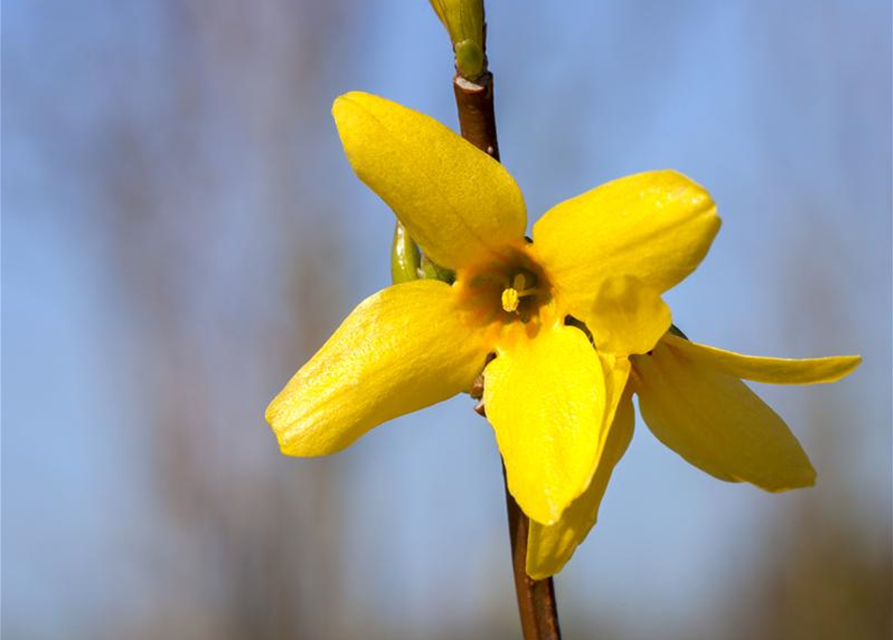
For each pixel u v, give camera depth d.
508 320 0.18
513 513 0.18
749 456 0.18
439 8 0.18
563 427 0.17
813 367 0.17
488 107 0.18
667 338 0.18
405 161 0.18
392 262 0.19
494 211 0.18
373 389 0.18
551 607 0.18
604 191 0.17
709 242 0.17
